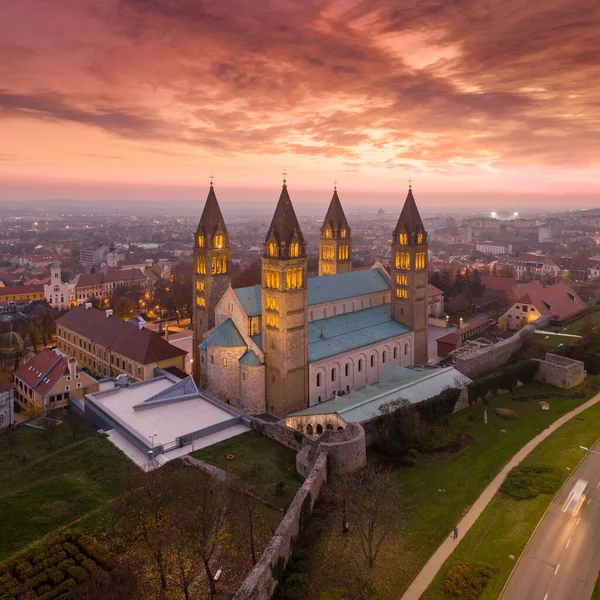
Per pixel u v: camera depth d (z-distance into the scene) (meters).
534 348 132.12
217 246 118.88
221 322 113.38
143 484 64.06
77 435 97.38
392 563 60.53
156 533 57.41
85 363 145.75
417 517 69.06
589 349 127.56
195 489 66.75
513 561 60.41
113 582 52.91
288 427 90.44
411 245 126.38
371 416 89.00
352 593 55.81
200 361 119.94
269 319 102.50
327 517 68.38
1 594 52.09
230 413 99.94
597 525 66.69
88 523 65.62
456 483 77.38
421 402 93.88
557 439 90.38
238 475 77.75
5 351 144.38
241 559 59.69
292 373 102.25
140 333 128.25
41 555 58.19
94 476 78.62
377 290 136.25
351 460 78.44
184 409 101.56
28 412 111.88
